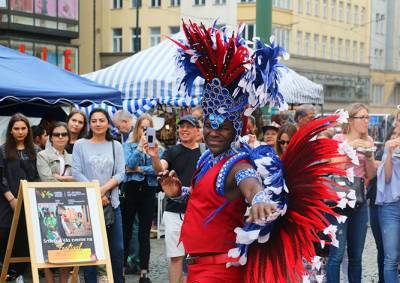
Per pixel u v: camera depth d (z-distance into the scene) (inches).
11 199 287.6
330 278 264.8
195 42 153.3
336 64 2127.2
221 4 1713.8
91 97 378.3
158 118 483.8
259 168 141.0
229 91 151.3
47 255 243.6
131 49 1827.0
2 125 445.7
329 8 2076.8
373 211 306.0
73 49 1513.3
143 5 1815.9
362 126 277.0
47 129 366.0
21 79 364.8
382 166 270.7
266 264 148.4
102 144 278.4
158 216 437.7
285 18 1841.8
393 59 2501.2
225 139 150.9
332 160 163.9
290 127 291.0
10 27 1362.0
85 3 1689.2
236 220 149.9
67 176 301.1
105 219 269.7
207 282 151.1
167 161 278.2
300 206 146.8
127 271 343.6
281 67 152.3
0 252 295.1
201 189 151.5
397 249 270.8
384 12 2461.9
